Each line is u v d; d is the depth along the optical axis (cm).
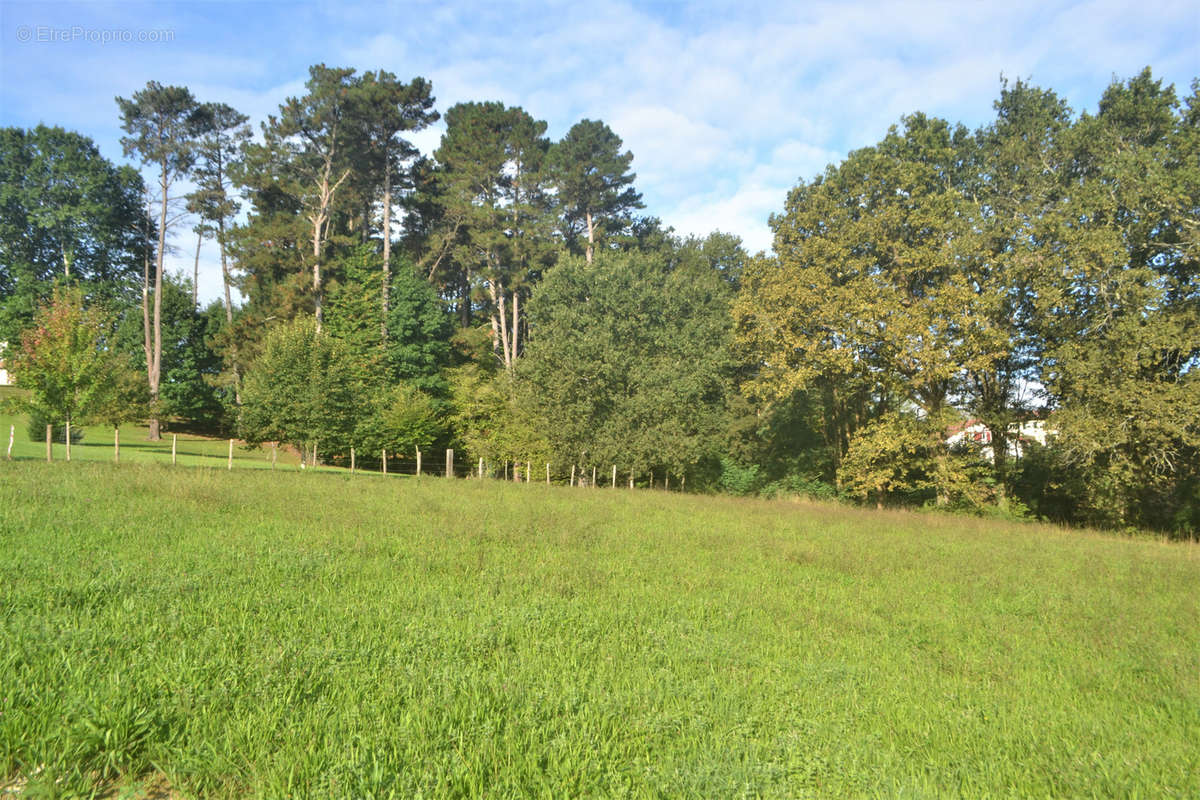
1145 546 2008
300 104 5066
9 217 5475
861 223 3244
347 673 541
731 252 5866
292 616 696
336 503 1675
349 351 4056
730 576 1144
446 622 712
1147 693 673
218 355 5762
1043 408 3297
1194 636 891
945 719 576
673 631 775
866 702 603
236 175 4972
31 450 2986
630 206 5862
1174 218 2756
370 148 5312
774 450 4491
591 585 983
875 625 887
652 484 4450
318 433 3441
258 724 436
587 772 425
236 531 1165
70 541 970
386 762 403
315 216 5228
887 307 3052
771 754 475
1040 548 1758
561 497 2328
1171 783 472
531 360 4162
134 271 6041
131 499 1430
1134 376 2722
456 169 5588
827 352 3200
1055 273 2862
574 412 3981
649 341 4400
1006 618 966
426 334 5181
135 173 5781
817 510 2533
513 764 418
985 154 3603
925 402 3444
